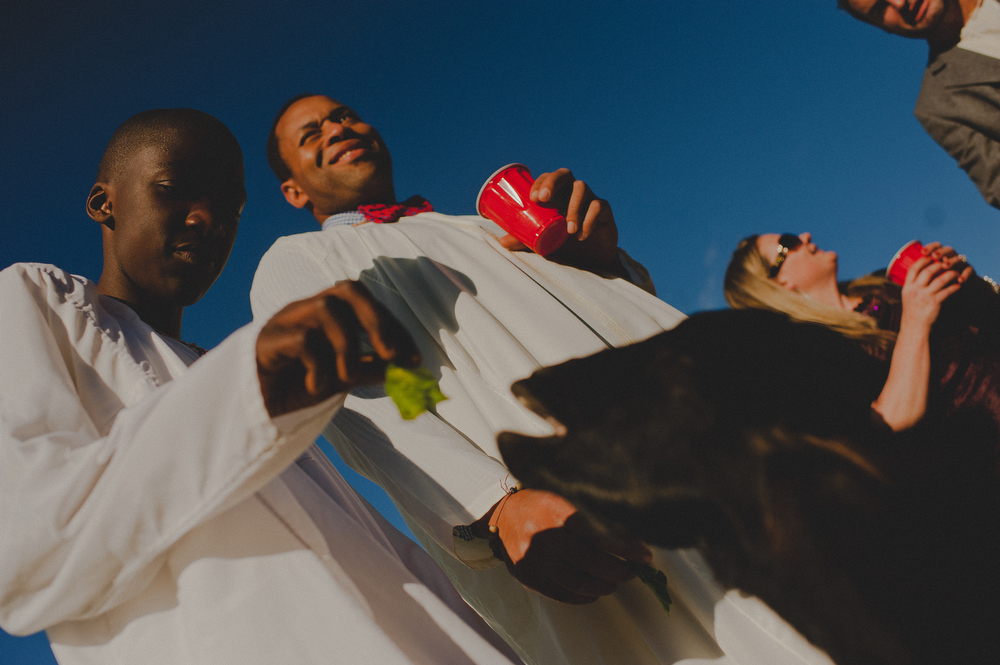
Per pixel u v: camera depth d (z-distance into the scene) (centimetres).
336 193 128
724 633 74
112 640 56
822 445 77
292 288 102
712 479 77
